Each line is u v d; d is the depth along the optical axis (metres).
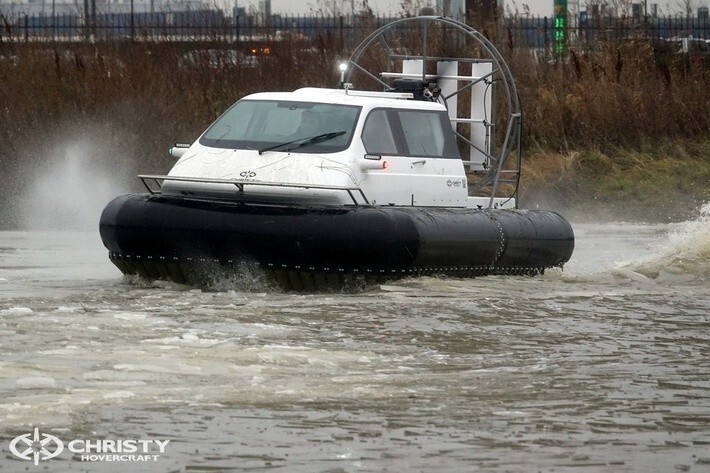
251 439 17.02
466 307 28.91
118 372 20.70
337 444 16.88
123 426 17.53
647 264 37.88
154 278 32.59
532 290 32.31
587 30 76.31
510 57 72.50
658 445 17.12
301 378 20.75
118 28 72.62
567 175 68.06
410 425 17.94
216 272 31.53
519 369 22.03
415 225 31.06
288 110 33.62
